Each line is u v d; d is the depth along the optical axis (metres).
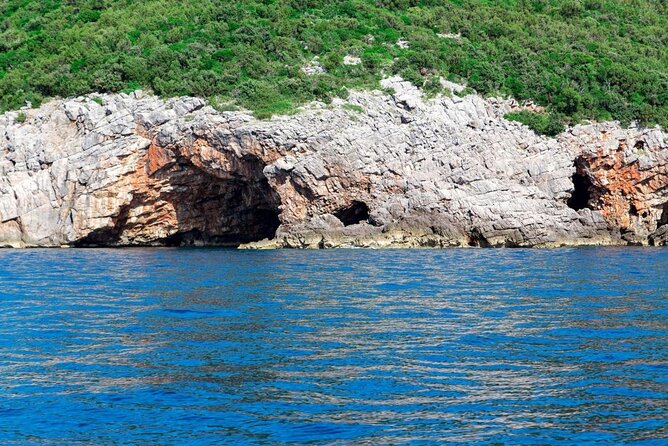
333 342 20.66
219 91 65.06
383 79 67.56
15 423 14.42
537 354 19.22
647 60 77.94
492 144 62.84
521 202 60.47
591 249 56.81
